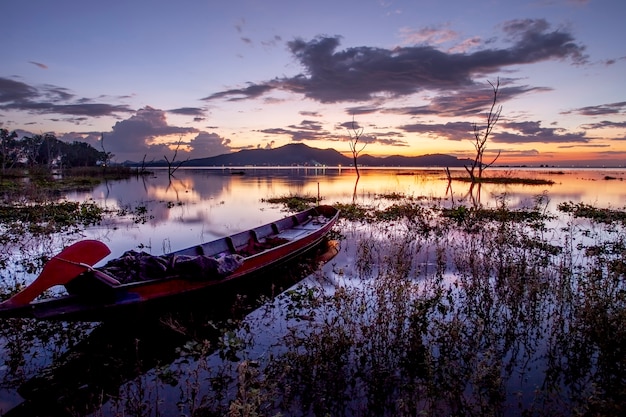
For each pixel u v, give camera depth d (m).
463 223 15.19
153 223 15.60
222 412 4.02
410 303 6.46
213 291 6.78
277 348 5.48
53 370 4.87
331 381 4.55
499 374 4.29
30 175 41.41
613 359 4.70
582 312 5.55
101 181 43.75
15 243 11.23
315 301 6.91
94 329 5.99
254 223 15.88
